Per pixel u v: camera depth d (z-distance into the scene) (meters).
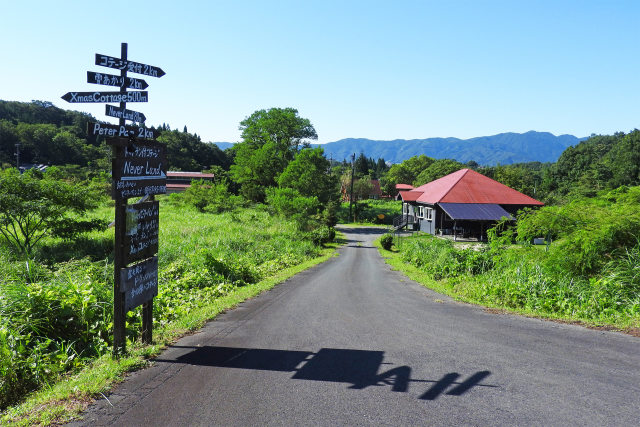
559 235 10.60
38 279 8.53
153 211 5.44
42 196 19.45
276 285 12.92
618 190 11.41
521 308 8.32
